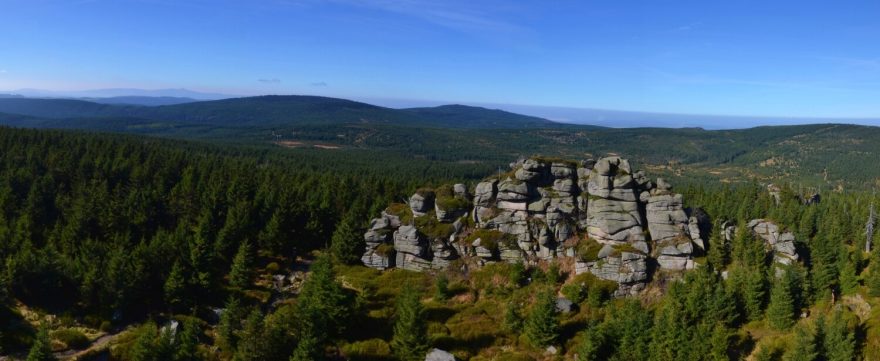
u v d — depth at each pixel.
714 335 56.66
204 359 59.94
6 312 65.94
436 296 75.31
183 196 107.00
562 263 79.25
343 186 130.88
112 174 125.12
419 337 60.19
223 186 118.69
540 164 84.94
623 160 83.81
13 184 110.25
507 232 83.50
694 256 76.44
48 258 74.75
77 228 89.44
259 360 55.69
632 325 60.12
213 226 96.81
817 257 80.81
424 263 83.81
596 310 70.38
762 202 135.12
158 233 86.62
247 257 83.06
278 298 79.94
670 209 78.75
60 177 120.25
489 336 65.94
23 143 145.62
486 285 77.81
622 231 77.94
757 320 66.69
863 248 101.12
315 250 99.50
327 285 65.44
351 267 87.56
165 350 55.34
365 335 66.44
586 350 57.66
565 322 68.38
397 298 75.06
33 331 64.94
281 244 94.81
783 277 66.94
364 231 94.81
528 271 79.00
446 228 85.94
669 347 57.69
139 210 100.62
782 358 56.81
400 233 85.81
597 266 75.19
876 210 123.56
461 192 90.25
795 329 58.47
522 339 65.31
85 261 76.31
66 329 66.94
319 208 104.56
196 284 75.75
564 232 81.12
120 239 87.62
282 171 166.88
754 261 74.69
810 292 70.94
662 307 67.50
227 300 76.50
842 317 58.00
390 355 61.69
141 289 74.31
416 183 144.25
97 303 72.25
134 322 71.25
